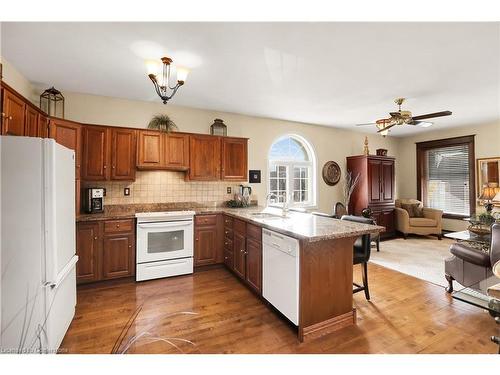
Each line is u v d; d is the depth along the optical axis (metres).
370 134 6.17
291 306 2.02
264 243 2.44
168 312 2.36
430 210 5.56
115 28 1.92
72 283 2.09
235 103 3.79
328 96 3.47
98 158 3.13
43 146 1.62
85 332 2.03
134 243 3.10
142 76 2.82
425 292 2.79
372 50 2.25
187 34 2.00
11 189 1.57
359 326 2.12
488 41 2.10
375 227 2.20
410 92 3.32
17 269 1.58
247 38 2.06
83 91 3.29
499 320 1.75
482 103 3.79
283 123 4.88
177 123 3.91
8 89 2.01
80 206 3.15
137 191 3.63
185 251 3.32
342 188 5.69
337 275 2.10
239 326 2.12
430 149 6.08
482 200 4.46
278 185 5.02
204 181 3.91
